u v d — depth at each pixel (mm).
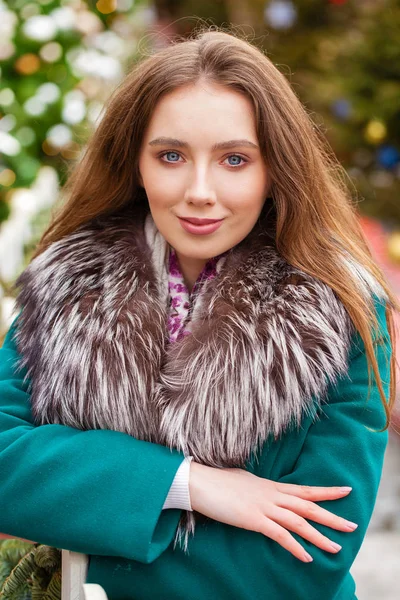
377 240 4000
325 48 4984
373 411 1361
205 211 1310
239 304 1358
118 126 1422
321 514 1271
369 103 4535
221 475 1287
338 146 4676
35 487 1273
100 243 1477
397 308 1491
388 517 2947
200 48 1333
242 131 1301
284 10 5348
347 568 1265
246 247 1439
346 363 1356
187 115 1285
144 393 1320
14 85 2904
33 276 1484
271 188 1412
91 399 1327
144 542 1227
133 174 1474
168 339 1411
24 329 1459
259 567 1260
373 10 4609
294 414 1312
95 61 2988
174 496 1268
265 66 1352
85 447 1290
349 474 1307
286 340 1310
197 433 1296
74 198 1545
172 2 6246
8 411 1400
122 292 1403
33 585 1467
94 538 1234
